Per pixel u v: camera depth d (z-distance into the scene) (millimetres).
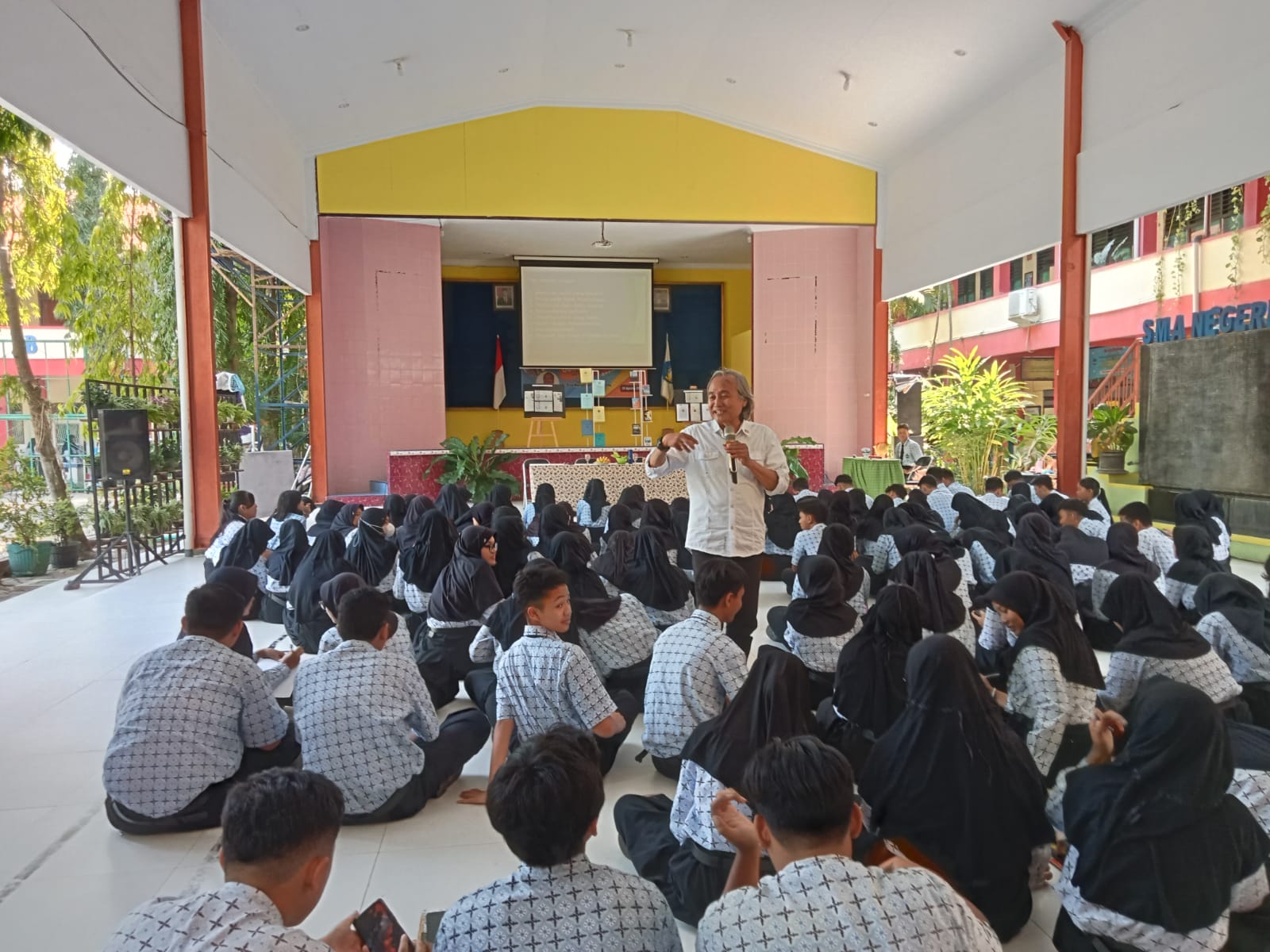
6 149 7531
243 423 10664
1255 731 2447
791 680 1993
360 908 2125
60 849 2439
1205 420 7742
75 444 11266
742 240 13148
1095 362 12352
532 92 10875
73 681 4039
